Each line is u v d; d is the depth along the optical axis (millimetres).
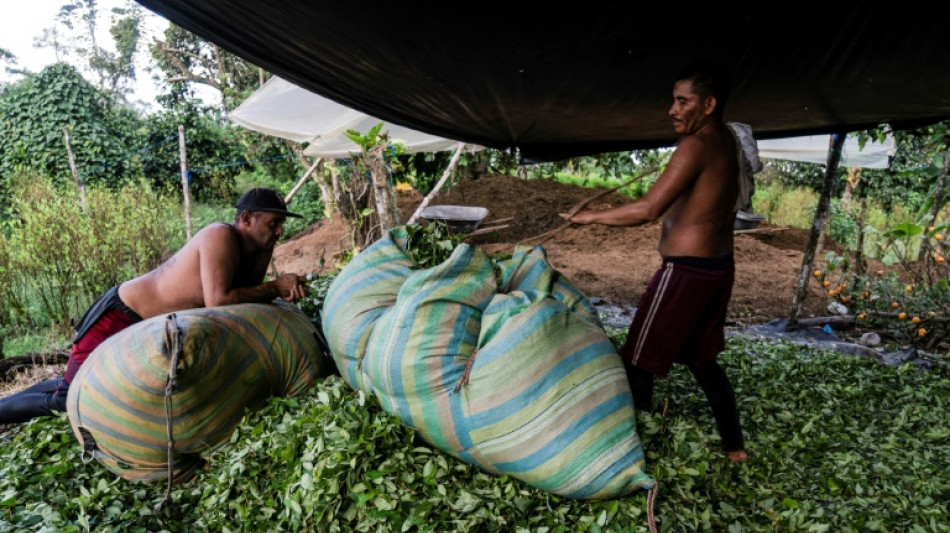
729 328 6703
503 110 5645
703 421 3393
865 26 3420
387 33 3873
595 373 2592
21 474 2850
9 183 13422
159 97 17312
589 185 18438
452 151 12266
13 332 6582
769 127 6086
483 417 2514
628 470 2445
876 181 15109
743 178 2975
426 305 2674
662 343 2975
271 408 3070
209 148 17062
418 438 2742
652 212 2838
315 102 8266
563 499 2545
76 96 14914
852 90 4445
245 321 3107
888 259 8188
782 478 2988
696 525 2412
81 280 6891
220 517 2580
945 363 5297
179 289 3352
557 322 2615
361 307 3084
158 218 8578
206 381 2848
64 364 5383
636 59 4094
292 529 2414
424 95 5227
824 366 4707
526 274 3016
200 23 3848
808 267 6562
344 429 2607
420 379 2604
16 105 14625
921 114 5215
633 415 2623
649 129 6387
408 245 3588
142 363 2732
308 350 3324
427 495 2461
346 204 7957
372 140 6129
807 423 3475
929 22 3303
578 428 2469
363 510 2393
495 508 2412
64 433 3127
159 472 2947
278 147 13750
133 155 15383
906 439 3510
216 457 2998
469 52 4121
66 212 7402
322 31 3922
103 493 2734
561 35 3779
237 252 3428
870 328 6652
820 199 6469
